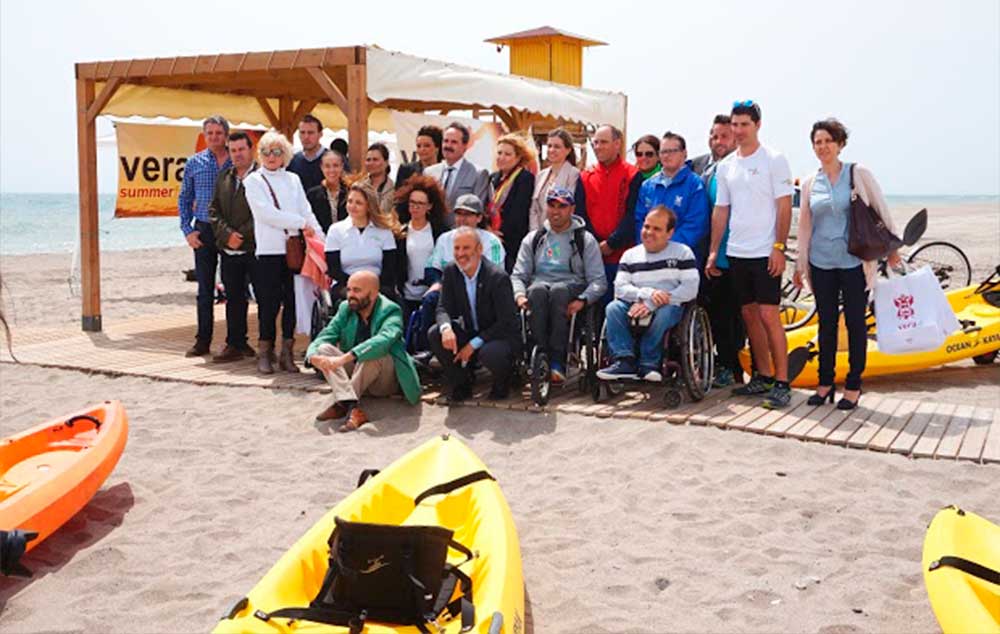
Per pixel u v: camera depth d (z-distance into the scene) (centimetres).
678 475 632
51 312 1573
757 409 759
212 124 965
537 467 659
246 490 622
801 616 446
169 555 525
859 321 740
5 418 802
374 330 773
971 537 438
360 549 374
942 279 1176
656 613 452
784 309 1002
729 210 764
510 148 875
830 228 723
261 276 892
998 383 982
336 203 935
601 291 781
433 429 742
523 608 412
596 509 582
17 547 427
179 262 2755
